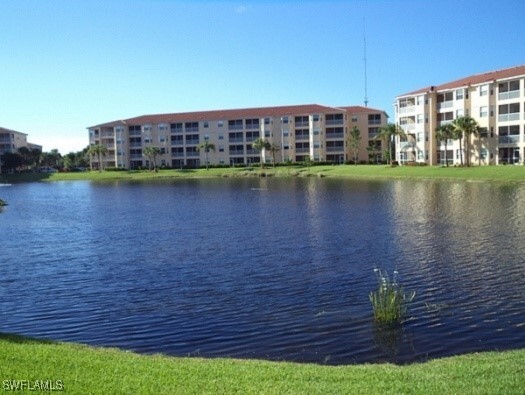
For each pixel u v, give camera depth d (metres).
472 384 10.38
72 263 31.30
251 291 23.50
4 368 10.87
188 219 51.47
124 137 161.38
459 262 27.62
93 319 20.30
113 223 50.41
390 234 37.34
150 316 20.38
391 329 17.88
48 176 148.00
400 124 116.56
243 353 16.20
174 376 10.88
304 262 29.23
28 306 22.31
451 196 60.72
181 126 159.62
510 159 94.19
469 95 101.19
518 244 31.70
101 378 10.50
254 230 42.19
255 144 144.50
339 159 148.38
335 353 15.94
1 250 36.38
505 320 18.42
